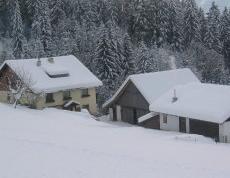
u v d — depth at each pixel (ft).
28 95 173.78
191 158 78.33
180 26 333.83
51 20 333.01
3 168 63.77
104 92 230.48
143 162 68.44
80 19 334.85
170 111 139.13
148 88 166.40
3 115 129.08
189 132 135.44
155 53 288.92
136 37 330.13
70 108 187.11
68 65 200.85
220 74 289.33
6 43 322.55
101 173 61.36
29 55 280.31
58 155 71.87
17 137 89.10
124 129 124.77
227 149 94.17
